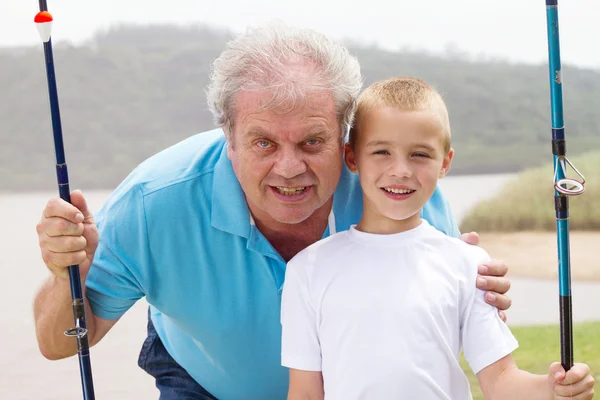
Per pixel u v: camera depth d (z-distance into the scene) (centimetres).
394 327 198
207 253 222
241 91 200
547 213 1105
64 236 197
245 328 229
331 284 206
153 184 222
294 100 195
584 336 539
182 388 256
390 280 203
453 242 210
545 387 190
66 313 214
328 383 203
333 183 208
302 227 223
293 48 201
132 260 222
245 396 248
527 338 541
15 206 1478
